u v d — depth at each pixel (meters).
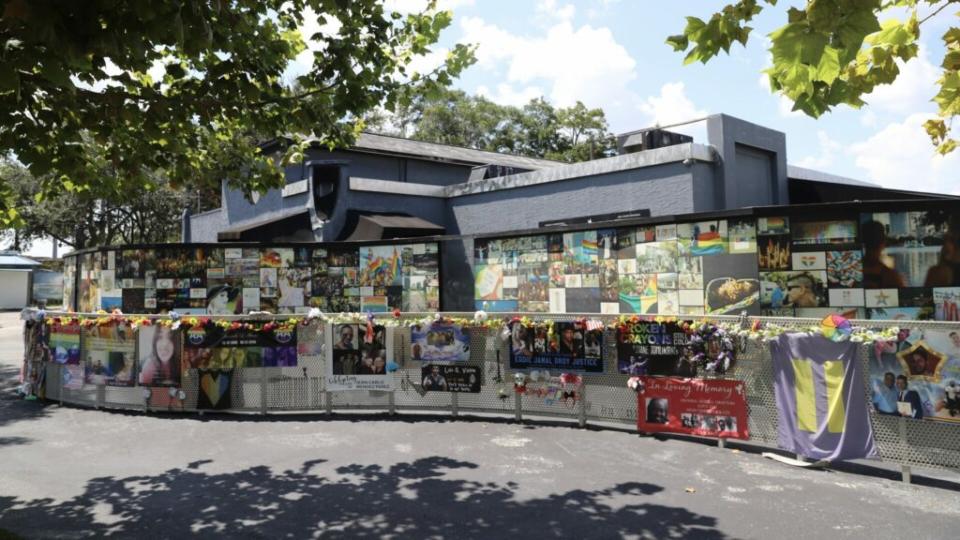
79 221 39.47
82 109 5.12
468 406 9.38
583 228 12.21
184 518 5.62
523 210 16.28
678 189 13.27
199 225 24.78
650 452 7.42
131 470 7.07
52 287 37.59
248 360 9.77
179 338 9.90
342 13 6.31
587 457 7.26
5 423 9.39
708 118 14.05
